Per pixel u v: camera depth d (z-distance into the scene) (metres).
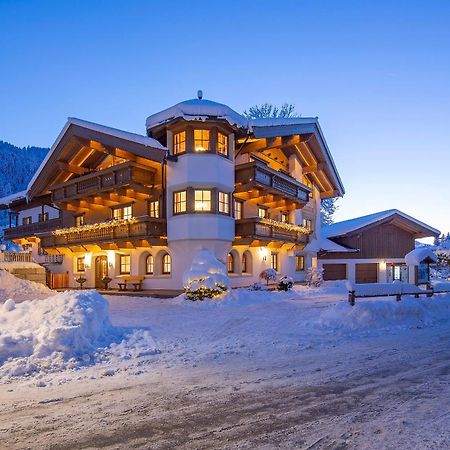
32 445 4.33
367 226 35.47
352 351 8.75
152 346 9.03
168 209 22.98
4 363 7.24
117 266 26.48
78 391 6.09
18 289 21.48
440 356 8.29
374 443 4.34
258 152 27.31
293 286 26.61
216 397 5.80
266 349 8.89
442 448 4.21
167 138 23.20
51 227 32.62
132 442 4.38
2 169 188.88
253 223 23.23
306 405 5.48
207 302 17.28
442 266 43.94
